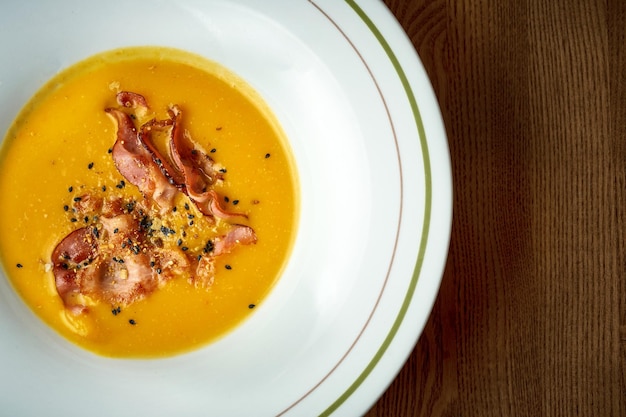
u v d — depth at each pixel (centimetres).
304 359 39
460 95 41
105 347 40
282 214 41
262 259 41
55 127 40
